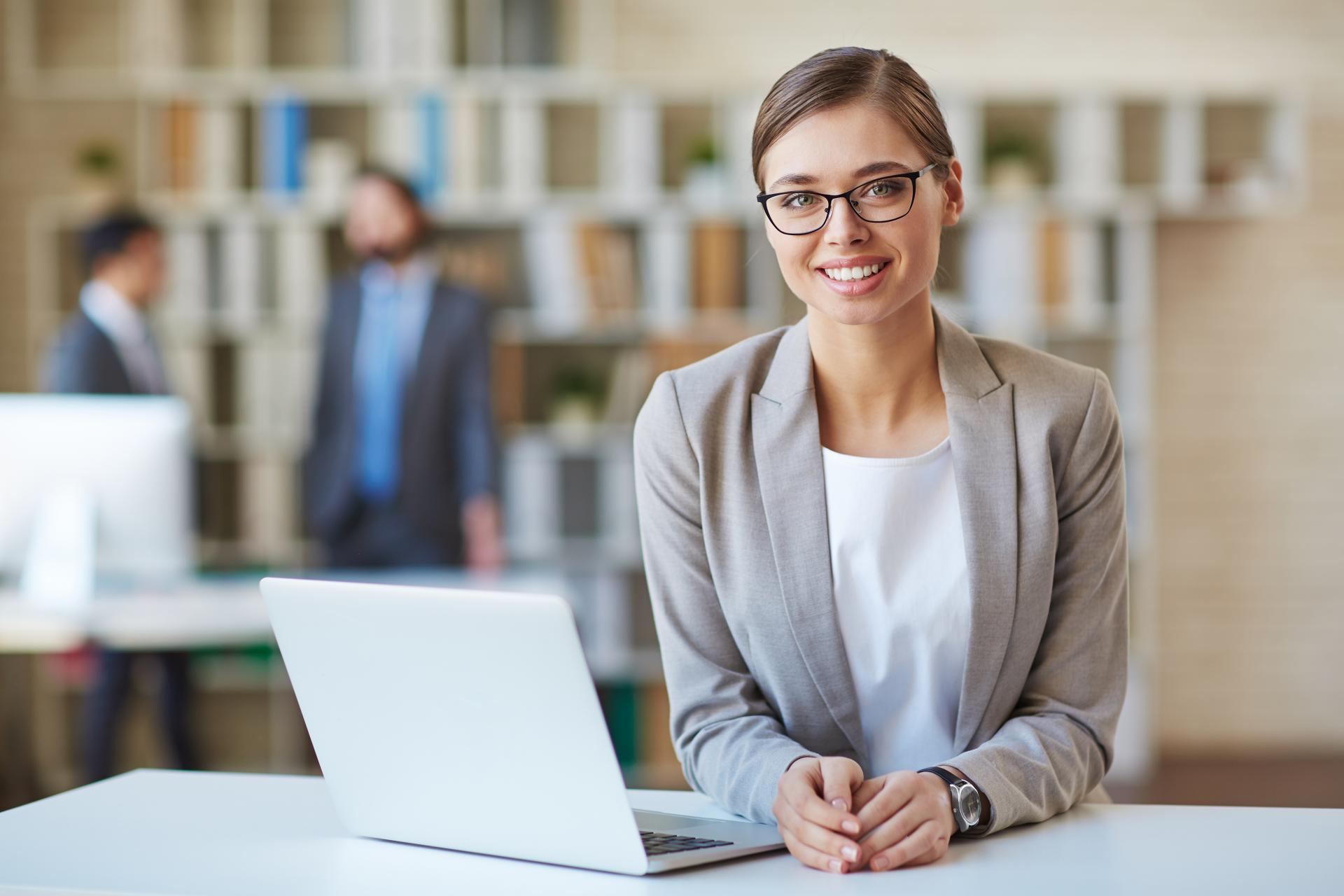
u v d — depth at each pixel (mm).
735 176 5191
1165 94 5203
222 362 5242
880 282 1344
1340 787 4949
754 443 1470
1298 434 5590
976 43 5527
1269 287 5582
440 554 4531
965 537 1419
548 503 5191
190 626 3205
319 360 4586
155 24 5121
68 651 4539
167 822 1396
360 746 1310
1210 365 5594
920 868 1207
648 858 1198
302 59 5352
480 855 1277
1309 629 5605
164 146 5098
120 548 3479
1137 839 1289
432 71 5117
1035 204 5203
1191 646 5609
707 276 5172
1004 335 5141
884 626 1449
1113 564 1479
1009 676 1441
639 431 1526
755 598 1452
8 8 5391
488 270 5266
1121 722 5191
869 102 1334
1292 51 5539
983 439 1438
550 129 5426
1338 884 1138
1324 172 5562
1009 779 1315
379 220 4484
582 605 5203
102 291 4336
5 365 5406
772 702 1511
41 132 5402
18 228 5406
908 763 1490
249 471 5148
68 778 5207
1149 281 5473
